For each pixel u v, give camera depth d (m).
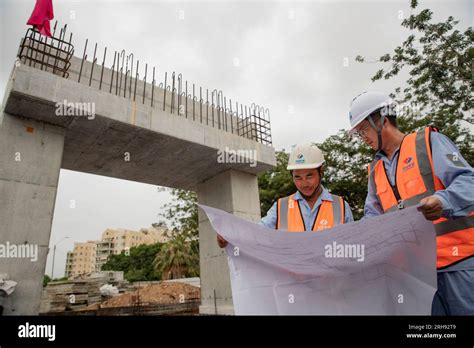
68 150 7.93
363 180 12.17
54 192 6.16
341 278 1.13
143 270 49.81
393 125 1.64
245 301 1.25
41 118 6.34
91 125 6.80
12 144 5.95
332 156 13.03
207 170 9.93
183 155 8.73
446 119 9.97
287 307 1.18
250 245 1.29
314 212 2.05
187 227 16.50
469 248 1.27
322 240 1.15
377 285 1.10
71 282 17.33
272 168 10.33
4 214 5.50
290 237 1.21
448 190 1.13
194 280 27.19
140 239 74.00
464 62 9.51
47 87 5.84
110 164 8.96
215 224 1.36
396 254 1.07
